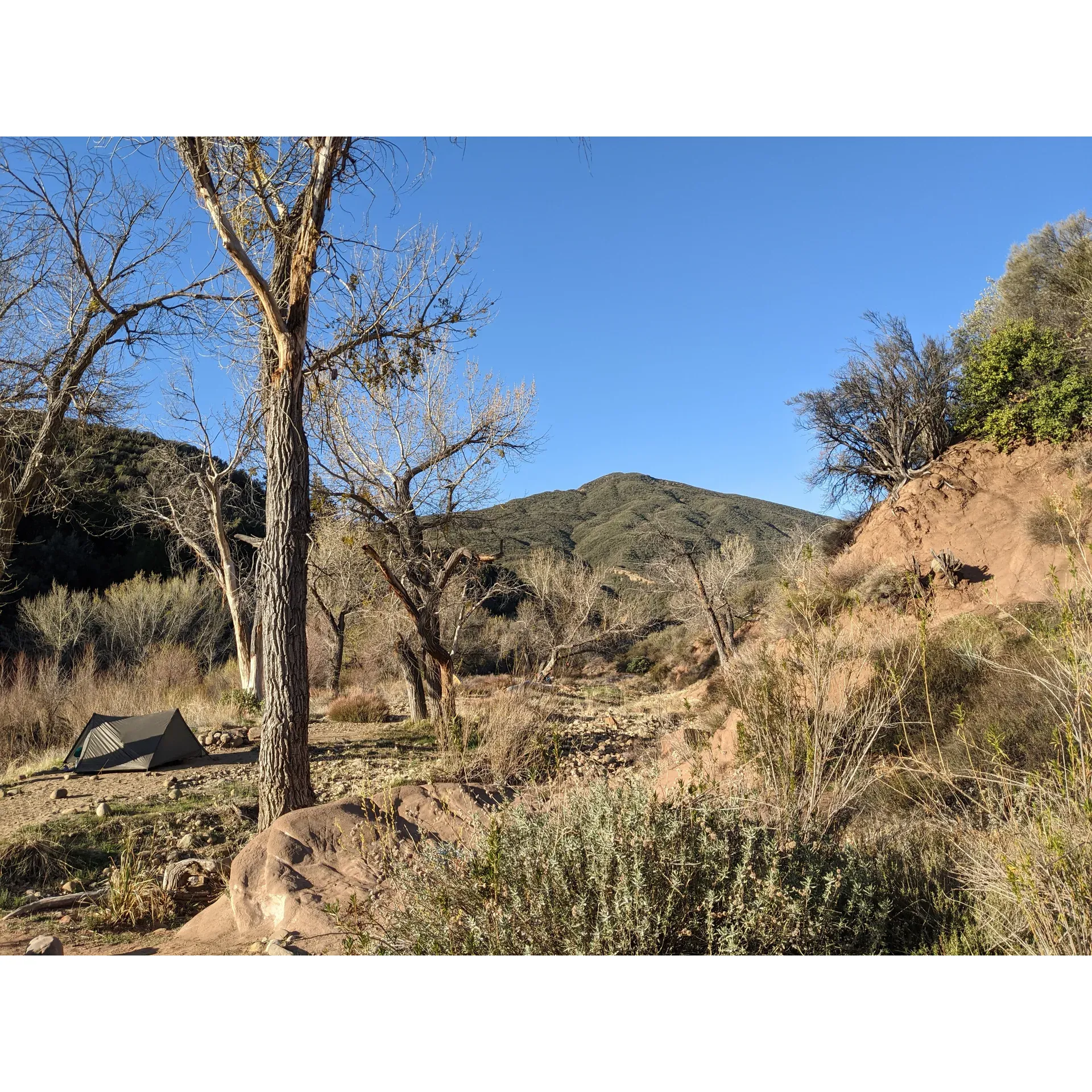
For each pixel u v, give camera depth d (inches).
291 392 298.0
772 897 117.3
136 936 201.9
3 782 432.5
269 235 351.9
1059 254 736.3
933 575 523.5
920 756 205.5
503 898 120.4
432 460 589.6
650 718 611.8
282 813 276.2
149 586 1086.4
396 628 641.0
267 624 285.6
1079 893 107.4
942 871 147.6
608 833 119.6
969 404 657.6
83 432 529.0
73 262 461.1
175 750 470.6
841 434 727.1
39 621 986.1
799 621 212.4
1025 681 224.5
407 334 381.4
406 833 213.9
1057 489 544.7
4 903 236.4
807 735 171.0
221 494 792.3
